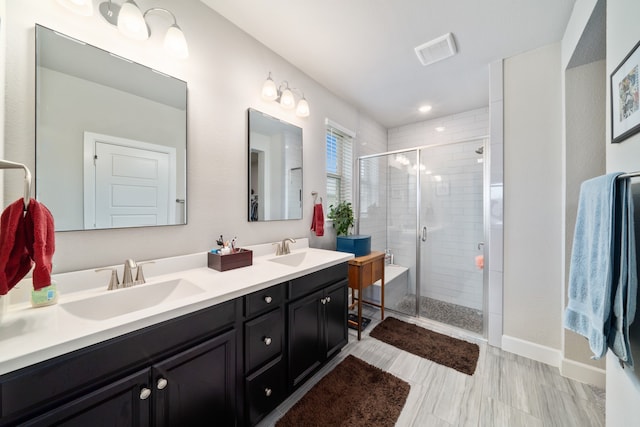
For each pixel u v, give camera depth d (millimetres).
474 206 2623
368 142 3275
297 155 2225
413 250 3016
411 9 1529
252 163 1833
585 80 1633
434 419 1335
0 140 905
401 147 3629
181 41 1305
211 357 1040
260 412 1253
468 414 1369
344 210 2609
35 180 1004
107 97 1189
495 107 2020
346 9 1541
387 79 2361
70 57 1091
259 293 1240
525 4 1480
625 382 852
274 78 1987
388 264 3207
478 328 2363
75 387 709
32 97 1001
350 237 2482
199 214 1533
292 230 2203
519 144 1926
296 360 1461
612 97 937
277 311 1340
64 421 688
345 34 1773
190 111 1488
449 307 2797
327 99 2564
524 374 1705
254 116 1837
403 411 1388
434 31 1723
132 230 1270
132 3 1145
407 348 2021
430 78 2342
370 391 1523
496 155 2012
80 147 1113
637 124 770
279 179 2057
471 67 2146
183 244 1461
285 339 1401
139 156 1286
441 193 2799
